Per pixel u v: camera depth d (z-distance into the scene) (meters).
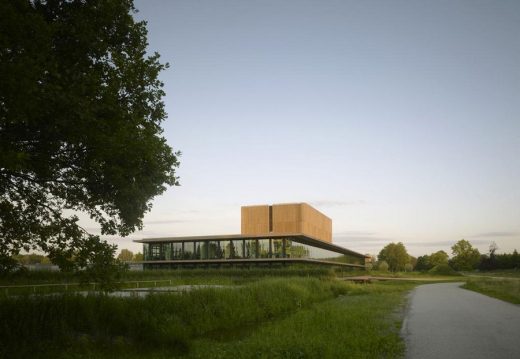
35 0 11.01
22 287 26.95
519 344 11.90
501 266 134.25
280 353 10.53
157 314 14.94
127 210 12.84
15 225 11.63
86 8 11.46
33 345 11.59
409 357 10.23
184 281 41.78
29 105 8.70
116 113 11.27
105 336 13.43
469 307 23.03
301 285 28.11
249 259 59.50
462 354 10.55
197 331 14.90
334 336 12.67
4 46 8.70
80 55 11.17
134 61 12.09
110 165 11.42
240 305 18.61
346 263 101.81
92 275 11.97
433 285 57.59
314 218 79.38
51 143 10.99
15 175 11.55
